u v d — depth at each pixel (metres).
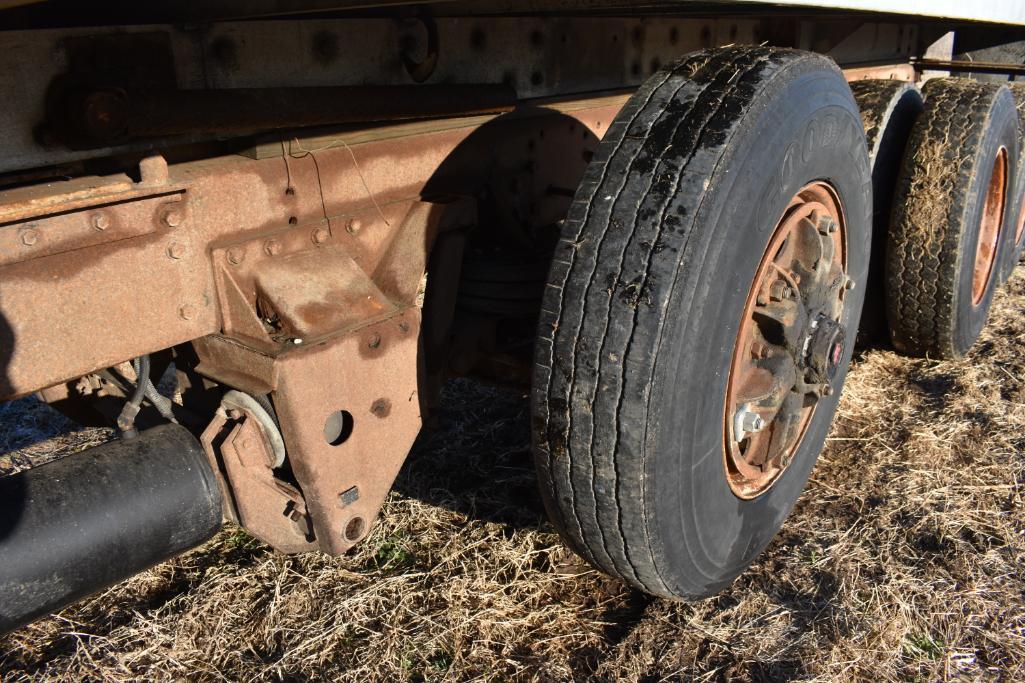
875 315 4.10
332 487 1.95
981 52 5.62
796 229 2.27
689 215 1.78
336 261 2.02
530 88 2.52
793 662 2.24
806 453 2.65
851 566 2.60
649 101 1.97
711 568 2.20
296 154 1.91
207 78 1.70
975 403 3.65
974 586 2.51
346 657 2.30
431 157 2.26
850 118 2.34
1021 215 4.70
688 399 1.84
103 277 1.60
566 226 1.89
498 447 3.39
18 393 1.51
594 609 2.47
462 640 2.35
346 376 1.91
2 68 1.40
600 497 1.91
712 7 2.28
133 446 1.78
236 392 1.88
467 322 2.50
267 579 2.62
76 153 1.54
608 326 1.79
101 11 1.69
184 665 2.28
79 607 2.55
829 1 1.75
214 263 1.80
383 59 2.05
